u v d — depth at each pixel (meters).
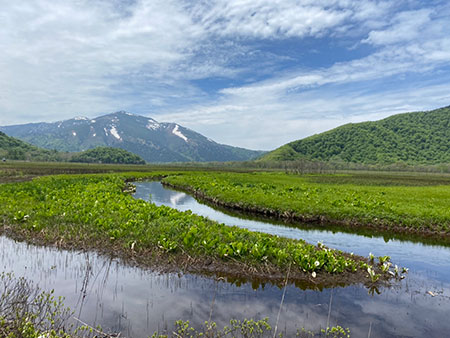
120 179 49.59
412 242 15.98
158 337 6.20
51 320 6.18
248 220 20.80
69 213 16.14
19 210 16.80
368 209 21.47
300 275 10.04
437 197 31.22
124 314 7.18
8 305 6.79
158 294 8.40
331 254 11.02
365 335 6.72
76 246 12.05
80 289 8.47
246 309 7.73
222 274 9.98
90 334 6.15
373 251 14.06
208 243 11.75
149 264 10.53
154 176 69.44
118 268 10.20
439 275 10.85
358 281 9.84
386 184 55.47
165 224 14.27
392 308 8.12
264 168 159.38
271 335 6.50
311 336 6.56
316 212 20.78
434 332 6.95
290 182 50.28
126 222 14.55
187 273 9.97
